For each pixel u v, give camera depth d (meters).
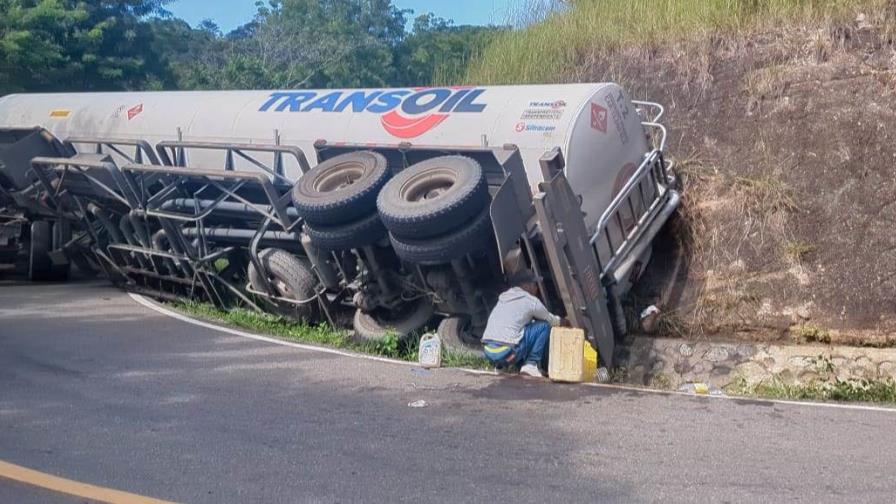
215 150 12.98
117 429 7.43
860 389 9.48
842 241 10.91
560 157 9.38
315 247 11.16
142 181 13.00
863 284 10.64
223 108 13.27
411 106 11.41
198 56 34.06
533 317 9.54
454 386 9.00
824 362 10.28
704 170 12.02
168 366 9.64
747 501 5.86
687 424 7.66
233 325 11.99
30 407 8.05
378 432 7.39
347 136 11.74
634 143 10.95
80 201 14.38
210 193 13.20
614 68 13.88
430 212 9.28
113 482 6.22
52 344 10.67
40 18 23.48
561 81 14.69
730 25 12.99
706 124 12.39
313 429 7.46
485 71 16.20
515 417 7.86
